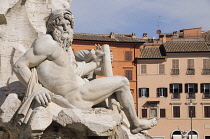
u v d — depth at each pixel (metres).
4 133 7.02
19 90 7.62
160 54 49.06
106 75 7.90
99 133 6.09
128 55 48.44
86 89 6.62
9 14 7.97
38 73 6.55
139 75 48.53
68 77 6.62
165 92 48.06
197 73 48.22
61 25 6.63
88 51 8.48
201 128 47.00
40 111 5.94
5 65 7.88
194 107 47.44
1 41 7.91
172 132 47.22
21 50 7.91
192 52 48.47
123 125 8.56
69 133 6.44
